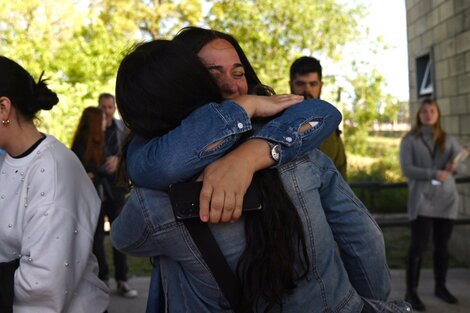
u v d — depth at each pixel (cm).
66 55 1091
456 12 618
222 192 130
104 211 514
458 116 624
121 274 527
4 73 189
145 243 152
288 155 141
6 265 182
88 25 1178
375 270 160
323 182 154
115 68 1112
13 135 190
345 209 156
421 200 483
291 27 1170
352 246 157
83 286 199
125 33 1341
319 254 146
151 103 144
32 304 181
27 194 187
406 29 779
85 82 1085
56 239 181
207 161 137
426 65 738
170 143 137
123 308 500
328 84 1225
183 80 143
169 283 156
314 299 146
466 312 476
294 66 387
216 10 1188
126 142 162
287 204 141
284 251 139
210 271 142
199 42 162
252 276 139
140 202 146
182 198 134
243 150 138
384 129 1491
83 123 507
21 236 188
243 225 141
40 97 196
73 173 194
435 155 482
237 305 141
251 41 1177
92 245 197
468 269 598
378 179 1027
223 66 161
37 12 1134
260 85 170
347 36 1202
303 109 148
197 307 149
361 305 154
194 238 141
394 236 769
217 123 137
